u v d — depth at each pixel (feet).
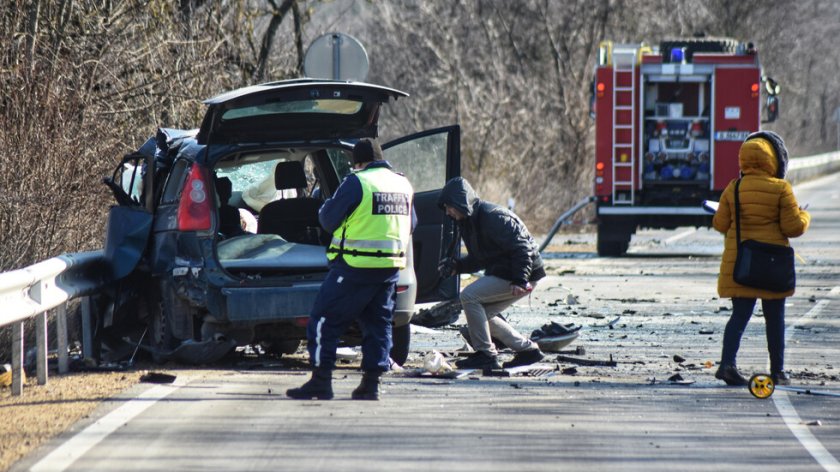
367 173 105.60
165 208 124.47
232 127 121.80
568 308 188.75
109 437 88.58
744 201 116.98
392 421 96.07
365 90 123.03
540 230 384.06
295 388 107.14
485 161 411.34
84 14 198.29
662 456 85.40
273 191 152.76
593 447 87.81
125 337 131.23
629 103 286.87
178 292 119.85
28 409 98.99
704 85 287.28
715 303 195.21
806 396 111.86
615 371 126.93
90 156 164.55
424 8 472.44
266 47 264.31
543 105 447.01
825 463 84.17
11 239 138.82
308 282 119.44
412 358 134.41
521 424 95.76
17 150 146.51
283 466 80.53
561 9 470.80
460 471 79.77
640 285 224.94
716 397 110.73
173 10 217.56
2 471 78.28
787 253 117.08
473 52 467.52
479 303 124.98
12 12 175.11
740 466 82.99
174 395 106.01
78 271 120.67
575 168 444.14
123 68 204.23
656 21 494.18
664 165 289.53
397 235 105.91
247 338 122.31
